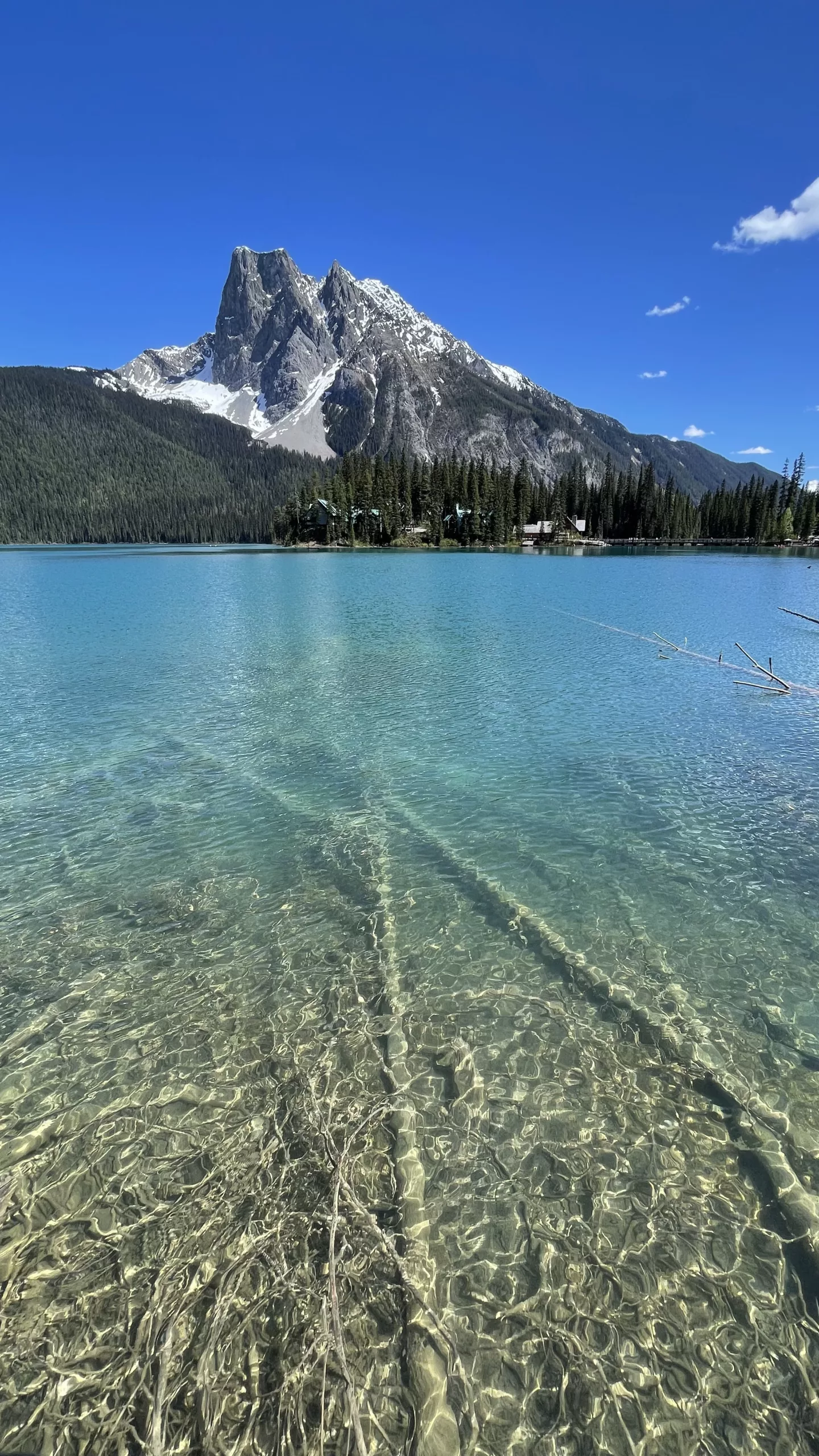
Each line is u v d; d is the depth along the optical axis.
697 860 8.76
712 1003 6.07
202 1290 3.64
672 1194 4.25
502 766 12.29
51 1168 4.46
